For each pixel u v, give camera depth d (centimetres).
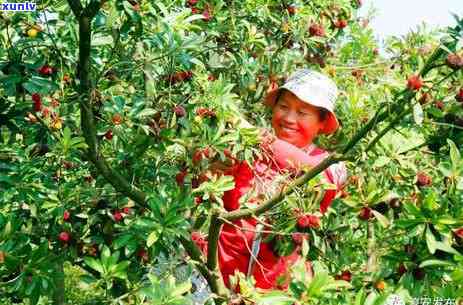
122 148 336
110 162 354
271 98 349
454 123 266
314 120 338
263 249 304
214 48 421
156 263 323
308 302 244
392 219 282
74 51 316
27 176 331
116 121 299
